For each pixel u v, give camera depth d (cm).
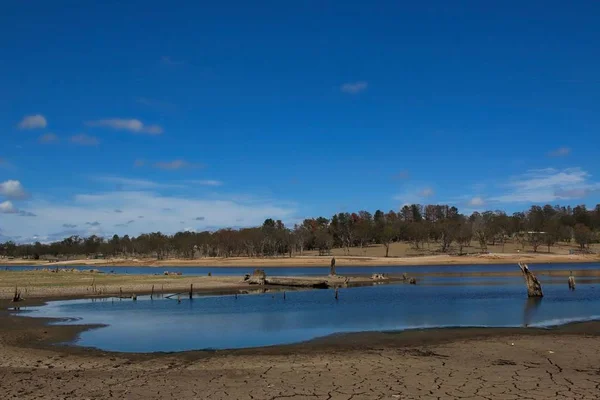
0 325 3378
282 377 1814
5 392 1644
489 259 17012
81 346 2598
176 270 15288
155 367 2033
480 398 1497
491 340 2544
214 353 2327
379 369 1911
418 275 10225
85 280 7912
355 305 4631
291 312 4112
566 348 2288
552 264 14938
